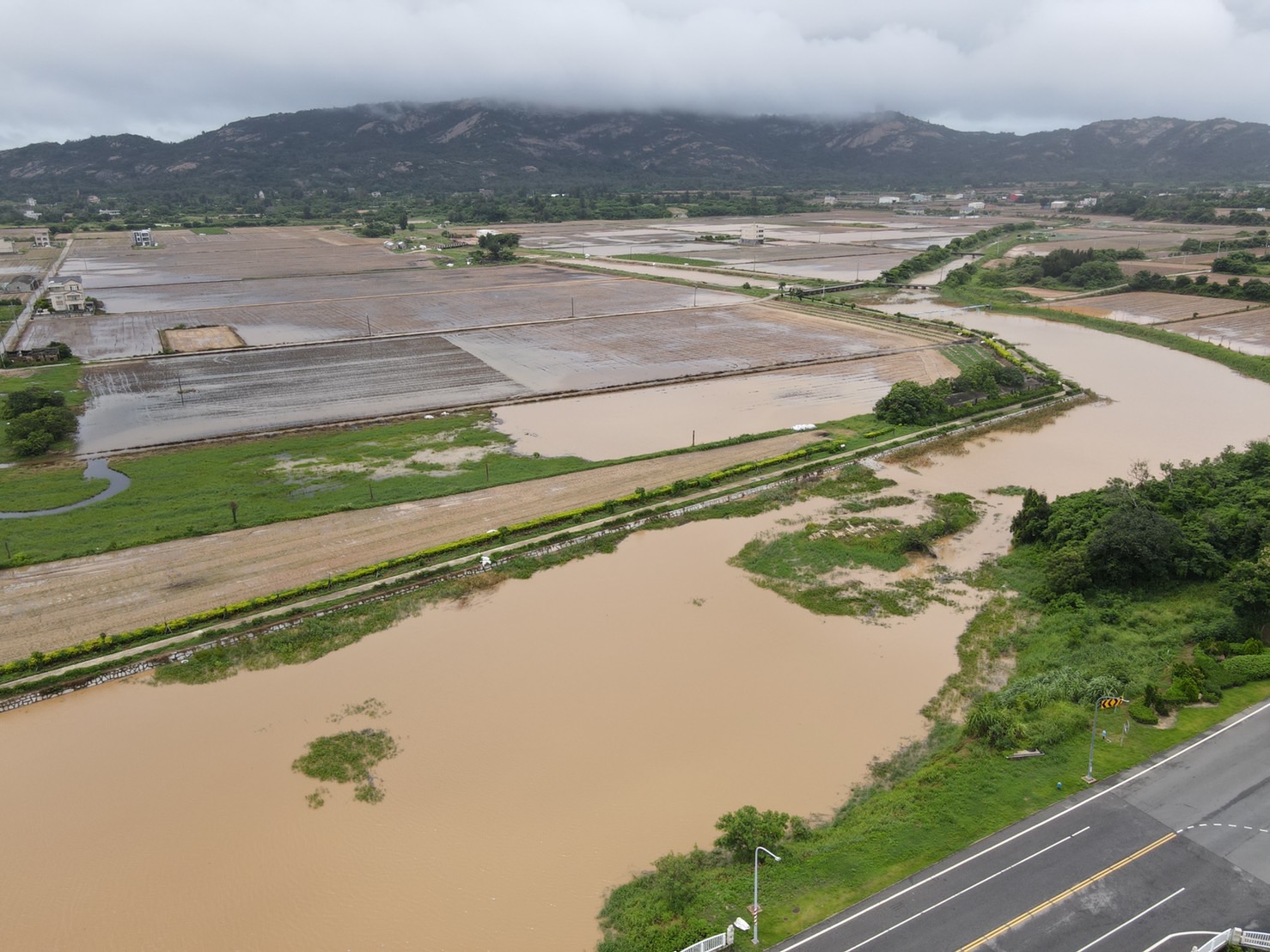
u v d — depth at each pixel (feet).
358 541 207.51
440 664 161.17
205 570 193.47
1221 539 185.88
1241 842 114.21
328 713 147.13
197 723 144.77
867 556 203.00
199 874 114.42
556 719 145.28
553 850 118.11
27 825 123.03
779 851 115.55
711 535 215.10
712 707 148.56
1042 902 105.60
